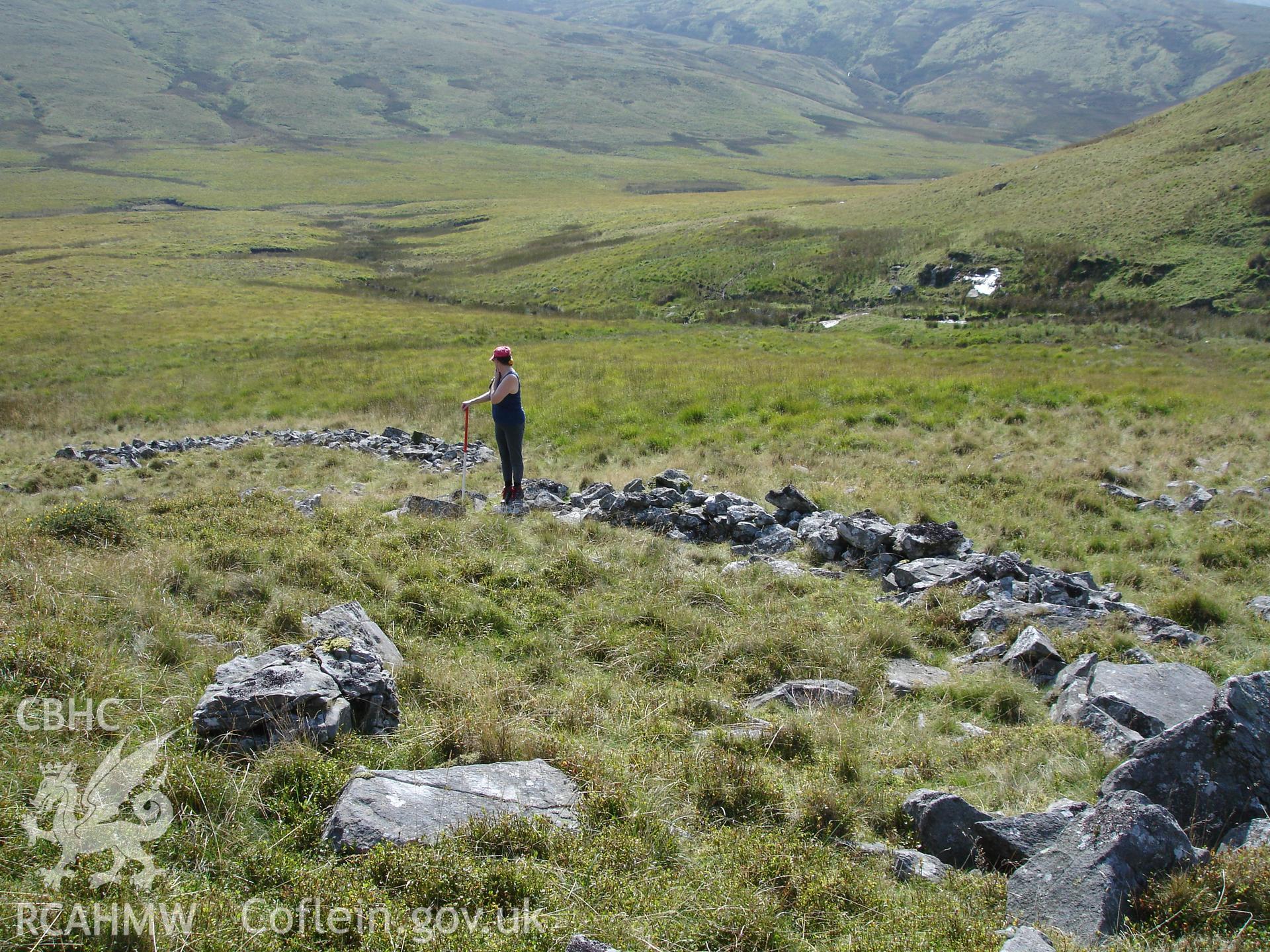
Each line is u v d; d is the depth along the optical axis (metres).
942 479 14.33
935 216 88.69
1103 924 3.86
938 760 5.84
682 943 3.84
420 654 6.91
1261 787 4.79
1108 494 13.35
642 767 5.36
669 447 17.44
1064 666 7.39
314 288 81.62
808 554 10.61
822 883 4.25
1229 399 22.44
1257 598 9.12
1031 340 49.72
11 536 8.20
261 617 7.05
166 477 15.58
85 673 5.50
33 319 54.53
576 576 8.91
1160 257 63.75
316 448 17.95
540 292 83.19
